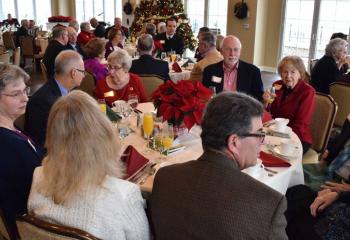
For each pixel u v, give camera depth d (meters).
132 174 1.74
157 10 8.87
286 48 9.44
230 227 1.04
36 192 1.26
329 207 1.91
